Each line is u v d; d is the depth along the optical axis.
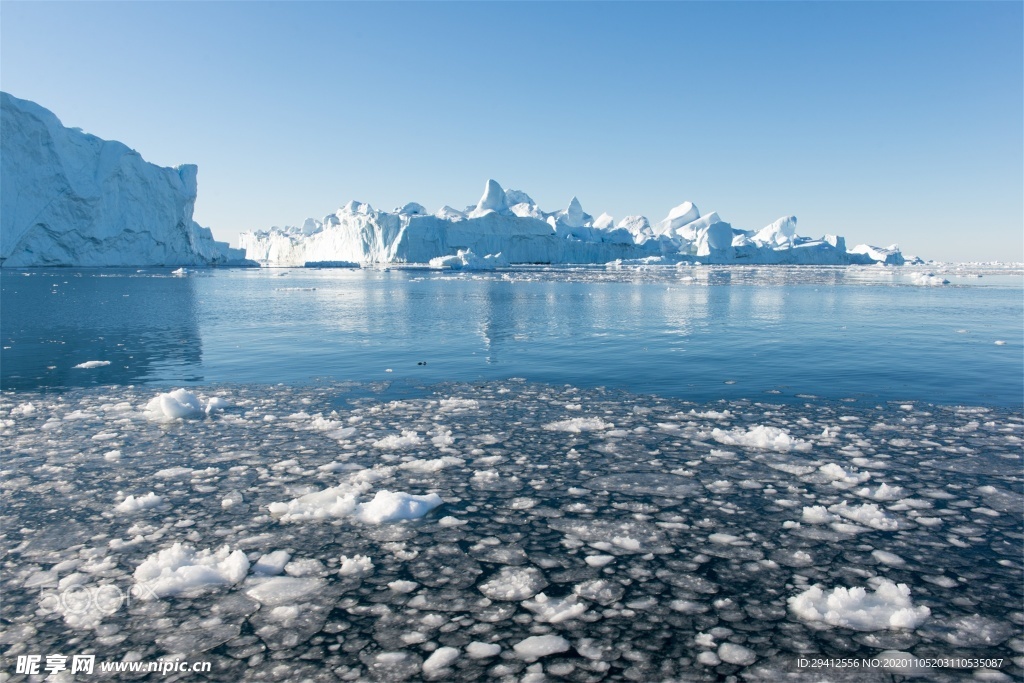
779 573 4.03
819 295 32.09
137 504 5.11
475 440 7.02
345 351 13.66
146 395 9.38
